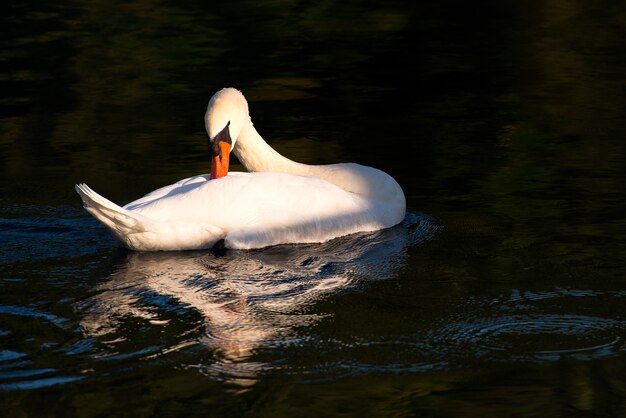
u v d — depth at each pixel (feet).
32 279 37.09
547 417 27.86
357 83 72.28
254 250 41.50
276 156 48.78
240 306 34.99
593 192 49.01
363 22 91.81
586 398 28.91
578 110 64.54
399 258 40.68
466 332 33.09
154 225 40.11
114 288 36.29
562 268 39.11
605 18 91.40
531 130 60.44
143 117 63.41
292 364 30.63
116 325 32.96
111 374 29.58
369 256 40.98
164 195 43.14
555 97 67.77
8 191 49.03
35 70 75.31
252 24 91.15
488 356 31.48
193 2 100.12
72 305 34.55
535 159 54.75
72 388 28.60
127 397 28.25
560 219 45.27
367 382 29.60
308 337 32.50
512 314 34.71
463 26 89.76
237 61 78.33
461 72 74.84
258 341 32.19
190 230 40.83
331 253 41.37
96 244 41.42
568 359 31.27
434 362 30.99
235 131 47.26
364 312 34.68
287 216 42.52
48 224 44.04
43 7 98.07
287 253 41.24
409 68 76.18
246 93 69.67
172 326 33.01
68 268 38.45
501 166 53.72
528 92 69.26
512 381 29.86
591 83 71.05
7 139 58.75
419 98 68.39
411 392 29.04
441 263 39.99
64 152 56.13
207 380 29.37
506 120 62.69
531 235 43.16
